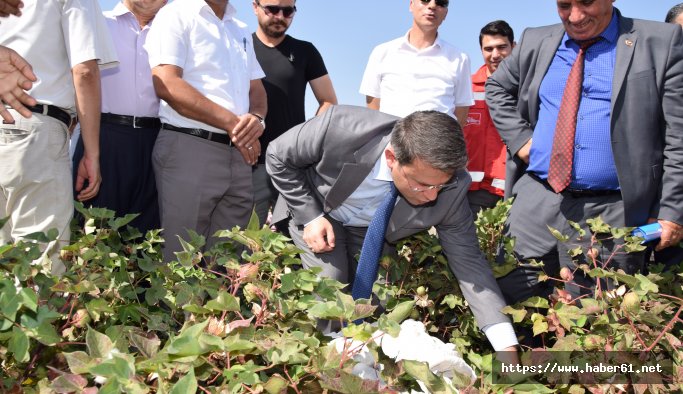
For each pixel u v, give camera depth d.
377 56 4.62
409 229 2.68
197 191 3.36
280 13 4.17
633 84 2.96
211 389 1.48
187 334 1.43
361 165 2.64
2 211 2.76
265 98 3.96
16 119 2.63
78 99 2.93
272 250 2.12
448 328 2.92
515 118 3.41
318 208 2.86
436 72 4.43
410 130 2.28
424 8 4.33
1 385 1.59
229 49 3.57
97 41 2.95
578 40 3.12
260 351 1.57
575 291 3.07
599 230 2.78
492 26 4.90
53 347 1.75
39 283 1.87
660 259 3.49
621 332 2.22
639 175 2.97
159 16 3.47
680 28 2.99
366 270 2.59
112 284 2.06
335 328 2.51
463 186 2.63
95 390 1.41
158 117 3.70
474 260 2.66
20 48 2.71
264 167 4.14
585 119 3.06
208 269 2.22
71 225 2.86
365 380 1.44
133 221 3.62
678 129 2.95
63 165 2.78
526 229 3.20
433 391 1.51
